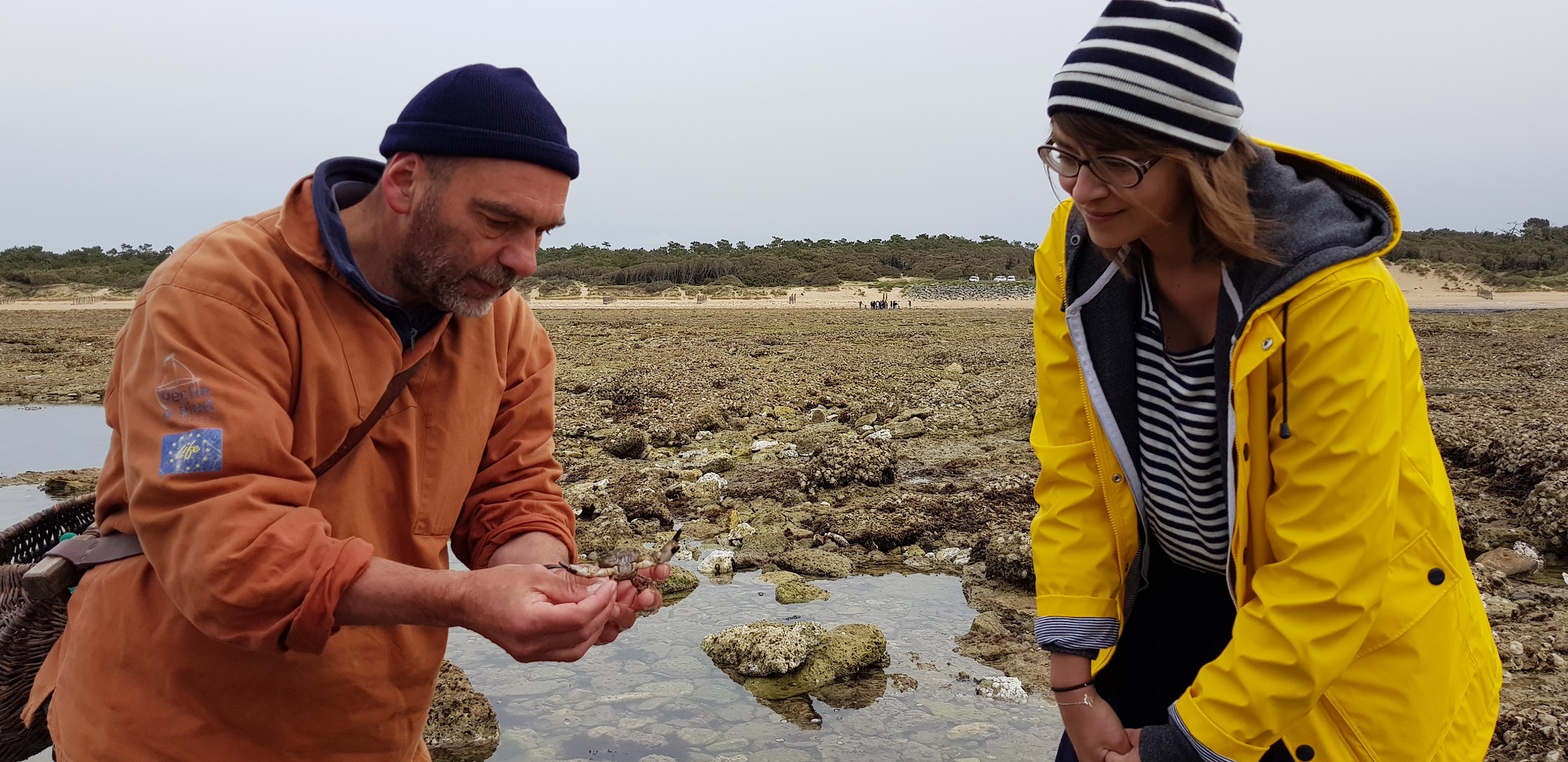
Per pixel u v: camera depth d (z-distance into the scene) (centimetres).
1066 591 232
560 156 201
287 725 216
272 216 214
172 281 198
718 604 556
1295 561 191
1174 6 178
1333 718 205
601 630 211
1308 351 184
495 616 195
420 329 223
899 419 1152
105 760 211
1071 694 231
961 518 695
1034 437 247
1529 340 2202
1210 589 236
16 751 263
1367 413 181
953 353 2042
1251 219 183
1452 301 5047
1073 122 184
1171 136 176
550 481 260
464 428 234
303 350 204
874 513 705
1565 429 755
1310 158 199
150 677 210
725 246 9756
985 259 8294
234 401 192
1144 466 225
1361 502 184
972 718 416
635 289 6556
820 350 2181
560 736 407
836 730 408
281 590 188
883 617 534
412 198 200
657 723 417
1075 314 223
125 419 201
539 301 5869
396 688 231
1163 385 218
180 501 189
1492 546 595
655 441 1034
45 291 5759
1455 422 859
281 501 196
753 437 1069
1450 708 202
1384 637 199
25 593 237
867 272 7531
